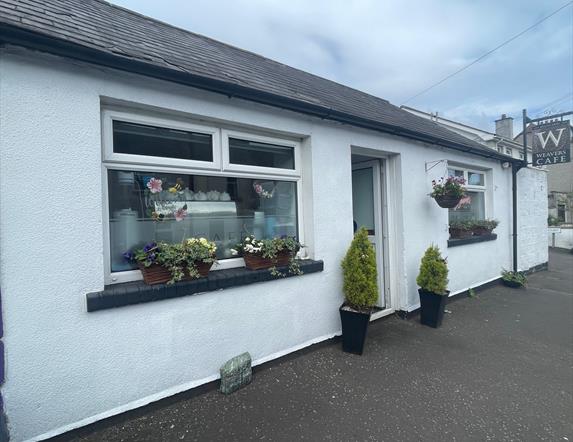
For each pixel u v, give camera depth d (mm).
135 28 3506
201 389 2742
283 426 2381
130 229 2607
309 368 3232
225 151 3080
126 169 2549
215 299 2814
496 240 6949
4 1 2396
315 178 3637
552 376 3148
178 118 2785
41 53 2072
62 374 2143
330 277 3770
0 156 1949
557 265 9867
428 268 4453
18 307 1995
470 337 4094
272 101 3102
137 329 2414
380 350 3678
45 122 2090
